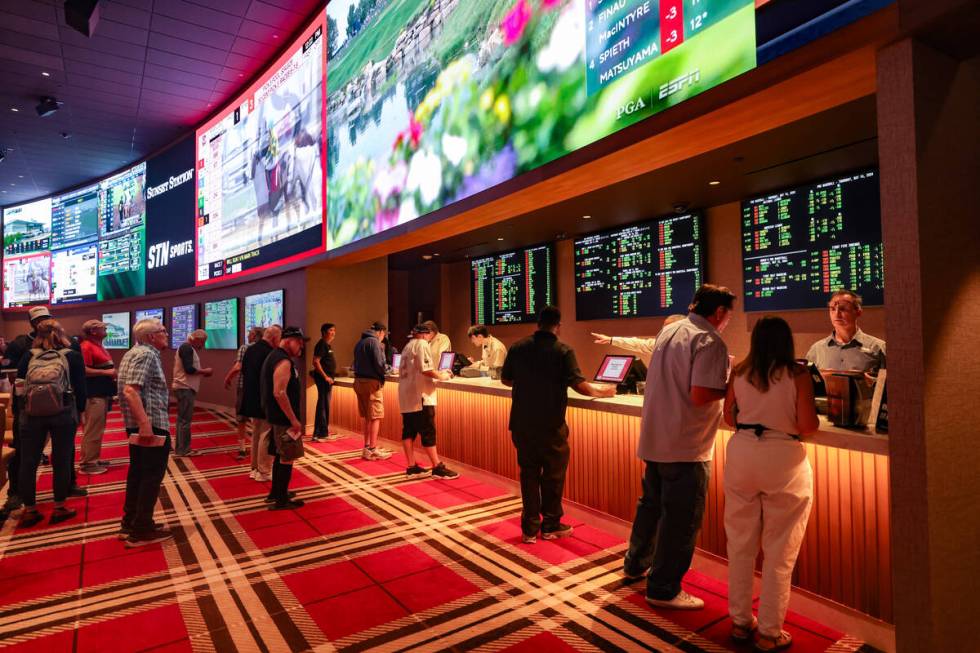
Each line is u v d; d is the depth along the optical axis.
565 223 6.30
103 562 3.01
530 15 3.78
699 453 2.38
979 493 1.84
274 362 3.95
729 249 5.54
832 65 2.07
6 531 3.54
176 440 5.79
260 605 2.51
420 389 4.72
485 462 4.60
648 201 5.37
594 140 3.25
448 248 7.94
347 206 6.26
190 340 5.92
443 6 4.75
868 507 2.16
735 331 5.46
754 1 2.35
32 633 2.29
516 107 3.90
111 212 11.72
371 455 5.46
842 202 4.48
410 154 5.20
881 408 2.10
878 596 2.12
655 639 2.19
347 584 2.71
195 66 7.60
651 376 2.48
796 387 2.00
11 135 9.64
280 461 3.92
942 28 1.68
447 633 2.26
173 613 2.45
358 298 7.46
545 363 3.20
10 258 13.84
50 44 6.79
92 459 5.10
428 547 3.18
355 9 6.12
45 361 3.66
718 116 2.61
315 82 6.83
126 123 9.35
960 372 1.79
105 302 11.84
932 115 1.76
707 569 2.79
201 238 9.48
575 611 2.42
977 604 1.83
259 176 8.04
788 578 2.05
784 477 2.00
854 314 3.53
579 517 3.64
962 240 1.81
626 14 3.04
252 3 6.39
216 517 3.74
